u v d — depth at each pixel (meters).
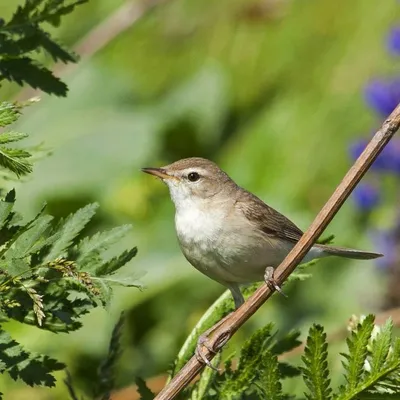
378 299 10.61
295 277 5.64
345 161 13.72
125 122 13.95
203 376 5.06
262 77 15.00
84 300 4.48
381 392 4.36
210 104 14.84
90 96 14.32
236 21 15.37
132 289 11.38
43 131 13.71
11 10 14.91
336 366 10.05
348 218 12.71
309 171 13.88
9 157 4.12
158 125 14.36
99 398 5.35
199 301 11.80
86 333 10.63
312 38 14.85
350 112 13.95
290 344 5.12
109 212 13.22
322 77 14.51
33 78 5.10
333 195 4.77
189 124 14.68
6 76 5.06
